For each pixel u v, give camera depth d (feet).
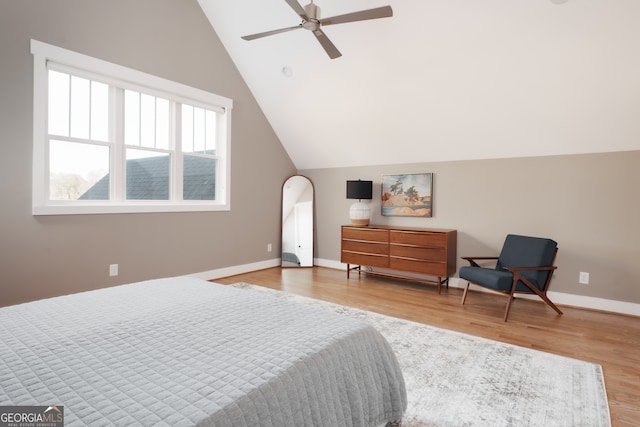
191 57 14.16
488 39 10.72
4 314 5.32
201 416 3.07
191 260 14.60
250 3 13.11
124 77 12.07
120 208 12.16
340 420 4.28
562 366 7.90
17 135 9.90
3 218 9.75
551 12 9.51
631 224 11.57
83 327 4.89
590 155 12.14
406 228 15.15
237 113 16.24
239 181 16.51
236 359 4.10
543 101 11.57
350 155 17.42
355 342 4.96
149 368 3.84
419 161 15.78
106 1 11.59
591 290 12.25
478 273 11.74
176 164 14.08
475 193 14.43
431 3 10.52
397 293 13.85
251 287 14.44
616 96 10.55
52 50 10.39
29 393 3.32
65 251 10.96
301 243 18.95
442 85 12.57
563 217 12.69
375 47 12.41
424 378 7.29
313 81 14.80
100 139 11.94
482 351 8.62
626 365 8.09
